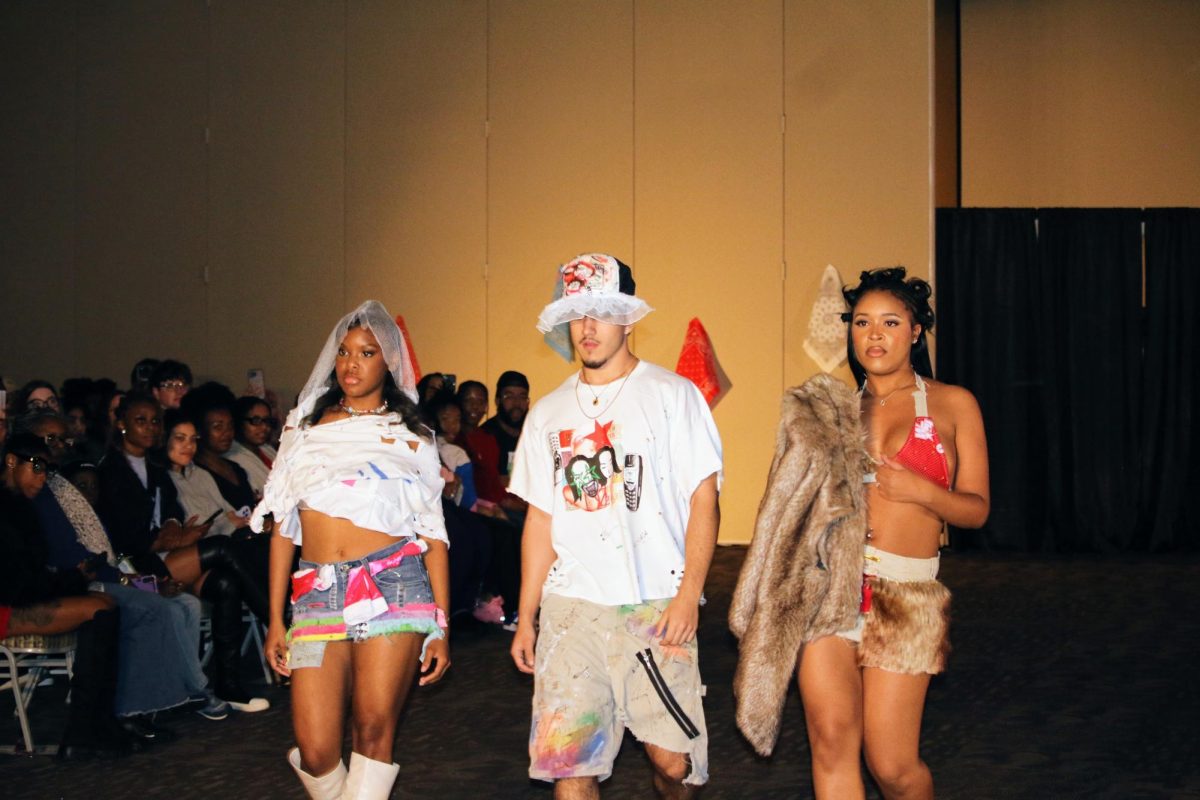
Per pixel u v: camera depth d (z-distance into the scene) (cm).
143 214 1208
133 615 533
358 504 354
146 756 511
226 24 1198
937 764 500
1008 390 1163
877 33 1127
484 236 1173
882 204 1128
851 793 337
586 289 345
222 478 664
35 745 520
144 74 1209
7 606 503
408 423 376
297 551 612
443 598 370
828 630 336
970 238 1164
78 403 798
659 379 351
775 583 341
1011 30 1319
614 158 1159
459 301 1177
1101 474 1166
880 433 356
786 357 1138
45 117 1217
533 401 1170
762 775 490
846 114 1132
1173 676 657
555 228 1166
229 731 551
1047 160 1318
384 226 1183
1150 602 894
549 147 1166
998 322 1162
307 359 1191
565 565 346
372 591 350
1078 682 645
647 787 474
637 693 338
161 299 1205
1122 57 1308
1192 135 1304
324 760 352
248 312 1195
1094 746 526
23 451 514
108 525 580
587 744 332
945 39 1289
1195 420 1166
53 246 1217
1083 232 1163
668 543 344
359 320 373
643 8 1152
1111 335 1163
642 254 1154
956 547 1170
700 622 809
